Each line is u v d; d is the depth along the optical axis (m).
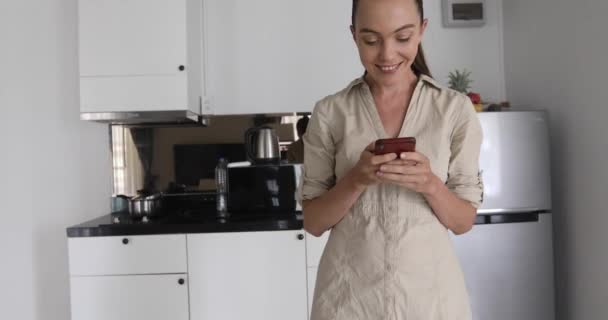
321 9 2.72
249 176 2.59
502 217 2.23
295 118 2.71
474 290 2.23
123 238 2.15
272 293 2.16
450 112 0.97
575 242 2.28
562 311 2.41
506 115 2.25
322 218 1.02
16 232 2.61
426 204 0.99
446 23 2.74
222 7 2.72
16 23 2.59
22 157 2.61
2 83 2.59
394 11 0.87
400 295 0.95
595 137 2.10
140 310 2.15
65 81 2.62
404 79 1.00
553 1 2.35
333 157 1.07
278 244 2.16
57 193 2.63
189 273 2.15
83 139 2.65
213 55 2.71
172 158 2.70
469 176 1.00
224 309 2.16
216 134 2.70
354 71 2.73
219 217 2.35
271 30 2.72
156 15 2.28
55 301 2.63
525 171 2.25
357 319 0.97
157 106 2.29
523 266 2.24
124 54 2.29
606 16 2.00
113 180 2.69
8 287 2.61
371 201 0.99
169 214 2.55
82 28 2.29
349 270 0.99
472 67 2.81
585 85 2.15
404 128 0.98
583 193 2.20
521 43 2.65
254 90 2.71
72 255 2.15
